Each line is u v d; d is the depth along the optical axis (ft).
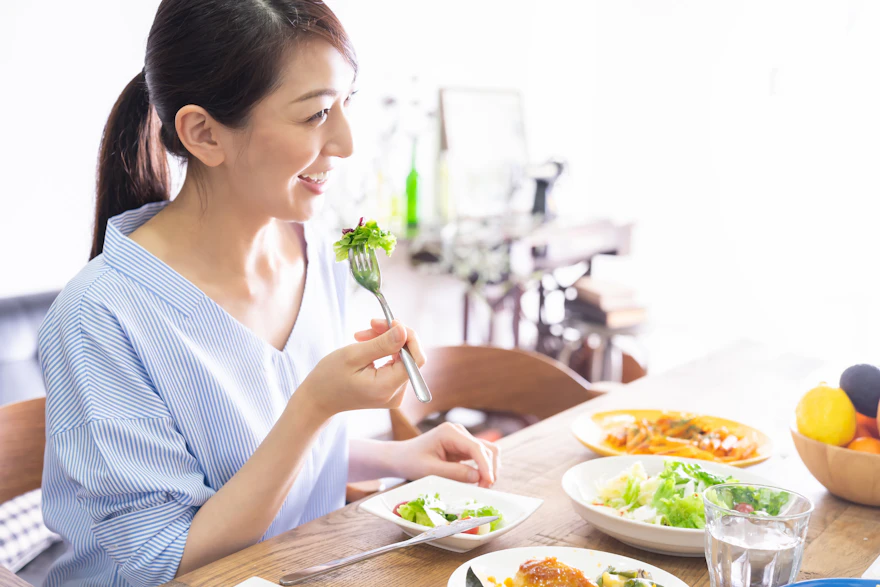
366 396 2.81
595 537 2.97
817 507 3.26
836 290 14.61
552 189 12.58
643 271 16.33
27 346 5.90
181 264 3.38
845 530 3.05
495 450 3.66
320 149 3.07
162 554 2.89
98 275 3.14
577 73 15.33
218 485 3.35
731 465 3.49
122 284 3.14
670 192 15.74
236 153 3.04
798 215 14.67
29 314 5.97
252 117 2.93
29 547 4.87
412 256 11.07
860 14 13.48
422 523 2.88
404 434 4.66
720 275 15.57
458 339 12.78
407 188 10.80
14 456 3.82
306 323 3.79
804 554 2.84
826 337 14.49
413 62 11.05
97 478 2.89
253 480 2.95
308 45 2.88
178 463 3.08
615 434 3.99
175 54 2.94
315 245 4.07
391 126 10.75
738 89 14.75
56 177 7.11
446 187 11.43
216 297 3.46
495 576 2.50
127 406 3.03
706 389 5.05
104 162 3.54
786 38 14.14
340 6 9.78
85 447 2.96
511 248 10.64
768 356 5.85
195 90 2.94
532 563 2.48
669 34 15.21
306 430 2.93
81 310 3.01
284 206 3.15
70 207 7.25
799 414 3.41
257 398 3.47
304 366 3.75
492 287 11.03
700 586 2.62
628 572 2.49
